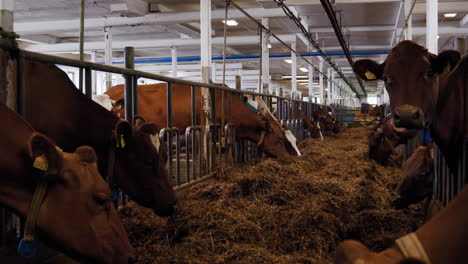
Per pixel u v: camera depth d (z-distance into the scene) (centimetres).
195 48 1841
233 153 625
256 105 667
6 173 180
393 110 296
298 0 1155
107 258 178
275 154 661
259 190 423
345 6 1270
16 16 1273
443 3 1276
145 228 324
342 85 3625
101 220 178
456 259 78
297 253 303
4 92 239
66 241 173
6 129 184
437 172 353
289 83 3316
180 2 1174
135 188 307
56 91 287
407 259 77
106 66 330
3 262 232
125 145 300
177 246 303
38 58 263
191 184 472
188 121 609
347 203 391
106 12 1183
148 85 623
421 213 399
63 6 1130
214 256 283
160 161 314
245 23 1398
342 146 970
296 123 1089
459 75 287
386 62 308
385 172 605
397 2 1224
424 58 288
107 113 309
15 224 240
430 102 288
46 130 278
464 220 80
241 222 331
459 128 287
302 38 1608
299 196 402
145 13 1170
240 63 2164
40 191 175
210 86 545
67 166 175
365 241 346
